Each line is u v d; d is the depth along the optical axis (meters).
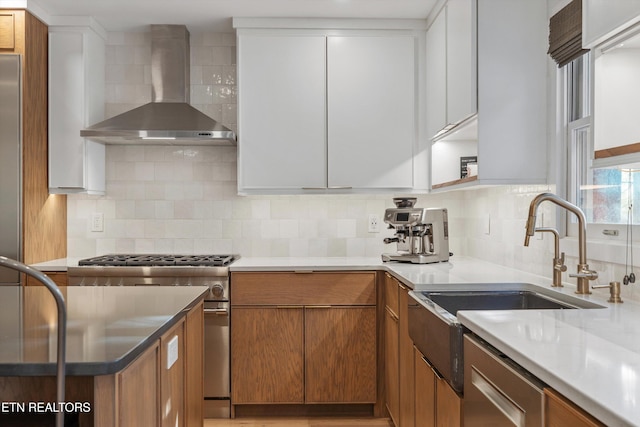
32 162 3.28
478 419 1.46
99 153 3.71
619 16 1.47
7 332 1.43
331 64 3.51
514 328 1.42
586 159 2.37
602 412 0.85
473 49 2.55
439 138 3.35
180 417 1.86
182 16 3.49
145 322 1.56
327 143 3.52
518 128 2.55
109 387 1.19
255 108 3.51
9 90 3.15
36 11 3.27
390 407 3.01
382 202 3.86
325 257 3.81
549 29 2.49
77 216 3.83
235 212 3.85
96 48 3.65
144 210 3.84
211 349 3.21
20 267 1.03
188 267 3.19
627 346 1.23
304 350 3.23
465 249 3.84
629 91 1.49
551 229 2.20
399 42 3.53
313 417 3.27
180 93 3.67
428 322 1.96
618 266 1.98
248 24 3.50
